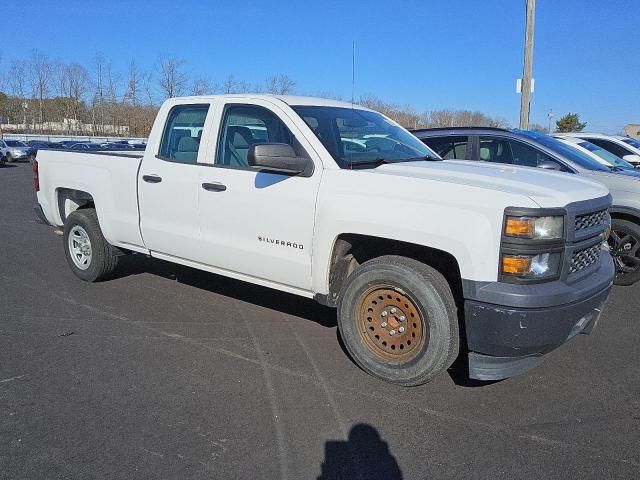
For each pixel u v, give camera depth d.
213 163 4.69
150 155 5.19
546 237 3.28
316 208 3.98
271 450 3.09
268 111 4.48
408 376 3.71
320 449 3.11
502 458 3.05
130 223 5.38
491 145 7.24
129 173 5.32
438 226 3.44
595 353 4.48
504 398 3.72
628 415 3.52
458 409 3.56
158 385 3.82
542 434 3.29
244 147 4.57
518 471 2.93
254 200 4.33
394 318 3.79
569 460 3.03
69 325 4.92
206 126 4.80
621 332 4.95
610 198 3.99
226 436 3.21
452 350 3.58
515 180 3.66
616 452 3.11
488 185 3.48
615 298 5.97
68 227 6.14
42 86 65.69
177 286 6.11
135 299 5.66
